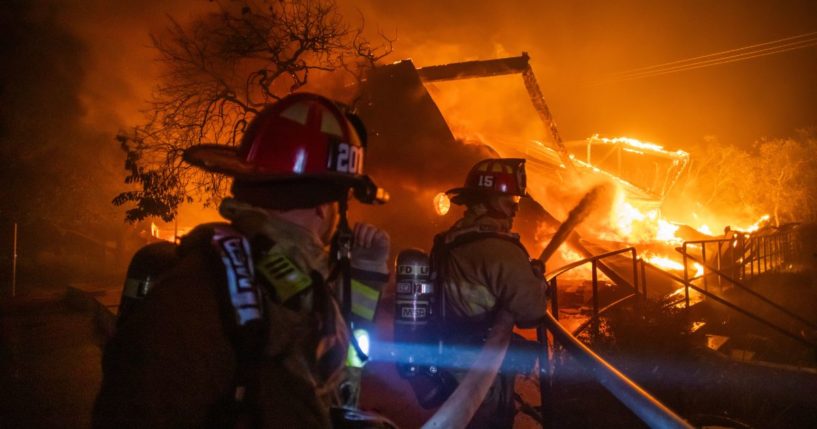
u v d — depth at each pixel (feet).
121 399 3.50
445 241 10.27
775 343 28.43
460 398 7.02
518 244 9.80
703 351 20.79
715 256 44.24
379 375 16.71
